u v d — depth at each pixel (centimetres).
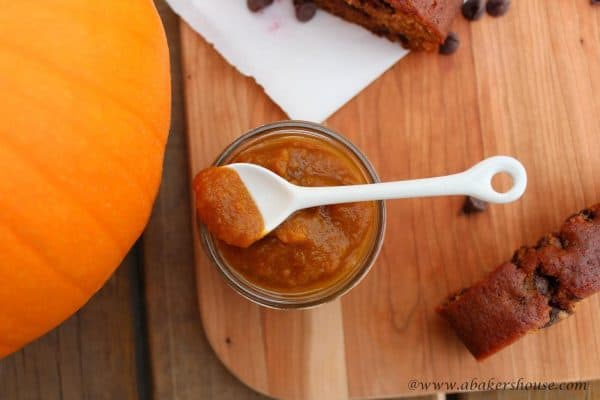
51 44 27
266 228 33
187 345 38
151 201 31
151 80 29
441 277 37
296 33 38
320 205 33
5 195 27
